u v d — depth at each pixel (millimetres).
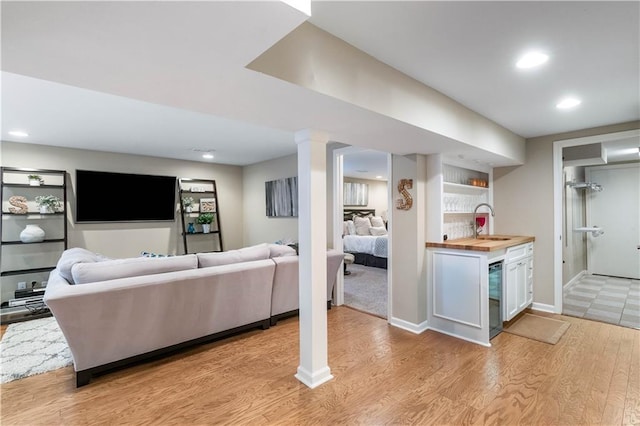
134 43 1113
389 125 2148
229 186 6395
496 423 1821
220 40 1103
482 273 2904
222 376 2396
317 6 1390
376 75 1881
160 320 2588
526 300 3736
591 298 4375
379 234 7809
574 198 5277
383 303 4258
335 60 1645
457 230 3885
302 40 1498
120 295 2359
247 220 6453
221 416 1930
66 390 2236
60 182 4625
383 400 2062
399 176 3395
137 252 5305
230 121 3400
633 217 5457
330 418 1895
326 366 2346
